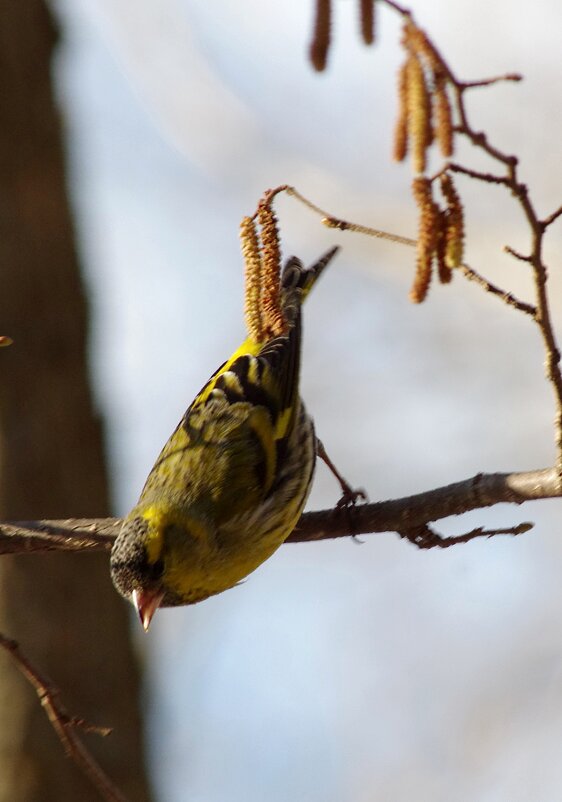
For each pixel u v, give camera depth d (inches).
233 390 424.8
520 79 249.6
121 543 381.4
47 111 497.0
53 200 493.7
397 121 257.3
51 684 305.4
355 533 374.0
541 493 334.0
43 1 502.0
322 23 277.4
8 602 470.6
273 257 317.1
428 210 276.7
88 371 497.0
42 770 465.4
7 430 474.3
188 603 407.8
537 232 271.1
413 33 252.7
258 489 403.2
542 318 281.3
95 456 491.2
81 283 501.4
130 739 482.9
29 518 470.0
